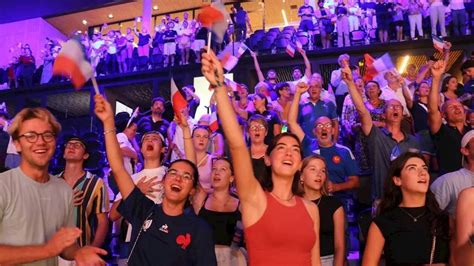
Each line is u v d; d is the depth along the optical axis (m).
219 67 2.07
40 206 2.18
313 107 6.14
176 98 3.79
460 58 9.77
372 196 4.29
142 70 11.35
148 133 4.18
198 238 2.56
